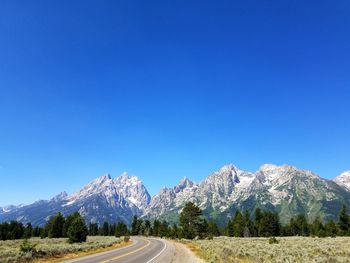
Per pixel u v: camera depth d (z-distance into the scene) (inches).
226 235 5866.1
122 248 2140.7
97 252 1748.3
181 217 4744.1
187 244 2662.4
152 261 1207.6
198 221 4712.1
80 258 1349.7
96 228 7539.4
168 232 5137.8
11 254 1294.3
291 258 1151.6
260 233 5467.5
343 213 4643.2
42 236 5310.0
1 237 4926.2
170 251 1814.7
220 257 1270.9
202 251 1734.7
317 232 4660.4
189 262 1179.9
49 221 5477.4
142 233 7234.3
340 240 2827.3
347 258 1124.5
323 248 1667.1
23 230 5315.0
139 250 1914.4
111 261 1196.5
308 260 1082.1
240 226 5556.1
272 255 1317.7
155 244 2667.3
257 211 6254.9
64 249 1644.9
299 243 2321.6
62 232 4795.8
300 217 6112.2
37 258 1326.3
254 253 1407.5
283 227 5807.1
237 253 1432.1
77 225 2775.6
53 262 1181.1
